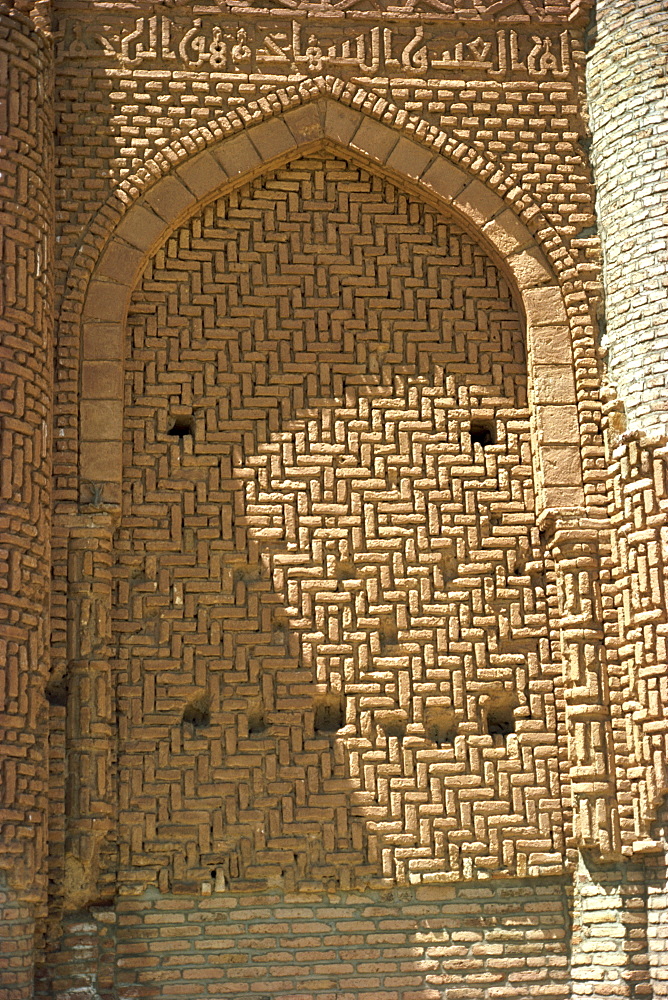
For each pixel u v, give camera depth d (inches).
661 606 502.6
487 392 537.6
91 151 529.7
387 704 506.3
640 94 545.0
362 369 533.6
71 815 476.1
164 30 542.3
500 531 526.0
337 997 480.7
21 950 442.9
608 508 525.3
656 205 533.3
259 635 506.6
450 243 549.6
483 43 558.3
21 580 468.4
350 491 522.9
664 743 494.6
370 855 492.7
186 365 525.3
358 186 549.6
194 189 532.7
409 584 517.7
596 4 564.4
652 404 520.7
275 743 498.6
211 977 477.7
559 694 514.6
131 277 522.9
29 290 492.7
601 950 490.6
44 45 521.0
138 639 499.2
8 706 456.8
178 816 488.1
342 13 551.8
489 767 505.4
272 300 535.2
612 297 540.1
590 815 498.6
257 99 540.4
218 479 517.7
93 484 502.6
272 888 487.5
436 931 491.8
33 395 486.6
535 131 554.9
